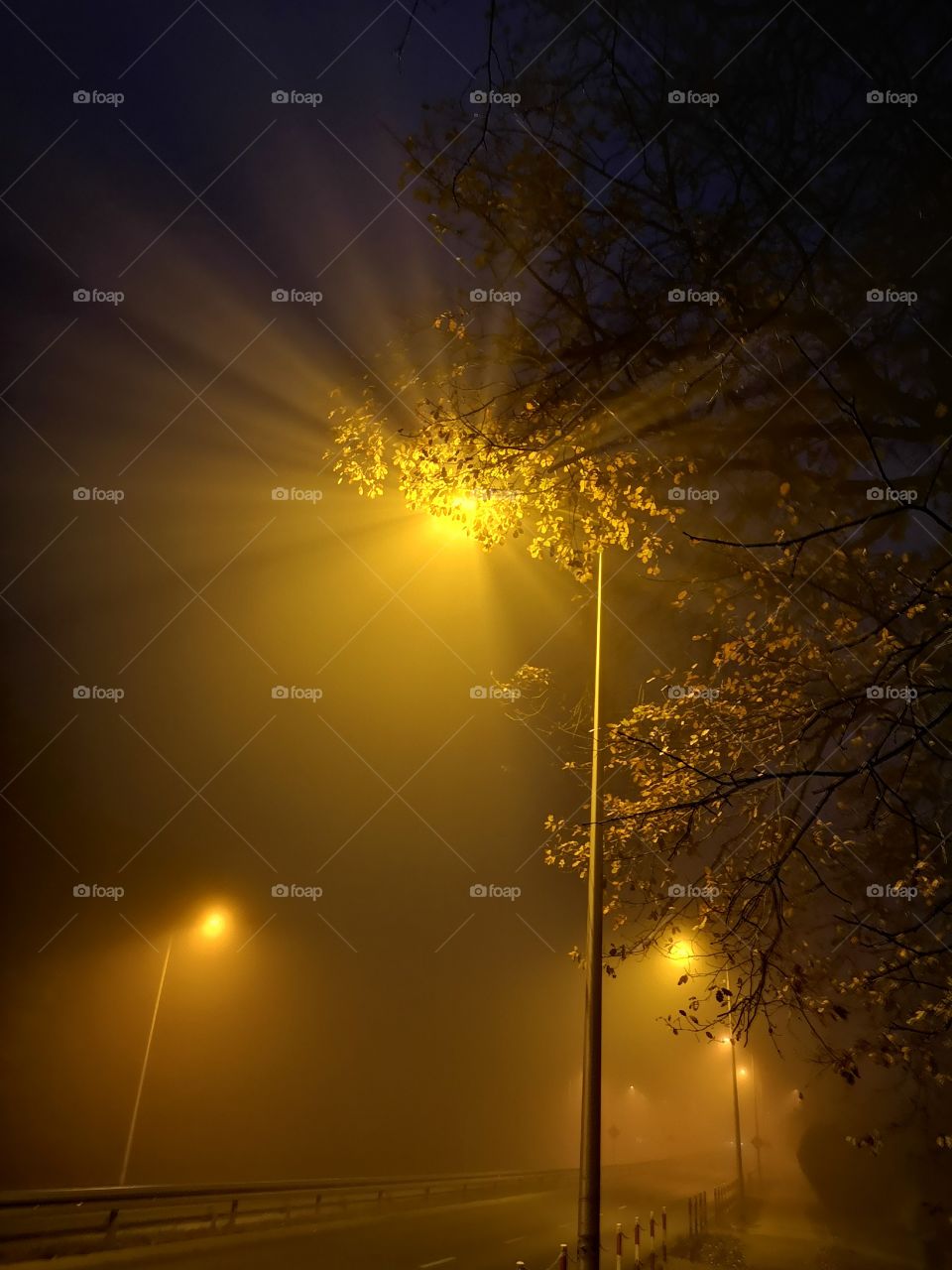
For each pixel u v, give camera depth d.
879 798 6.14
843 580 8.02
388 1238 16.98
